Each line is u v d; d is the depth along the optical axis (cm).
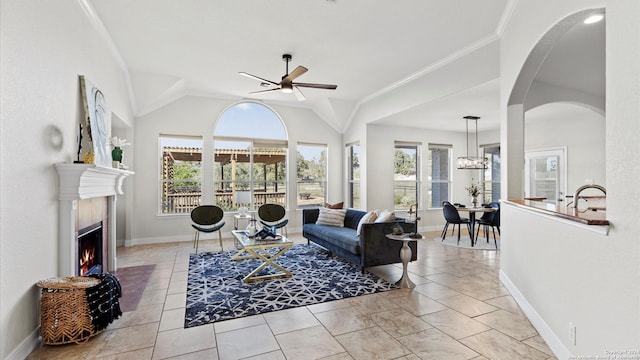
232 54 457
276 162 736
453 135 819
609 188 150
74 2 300
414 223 427
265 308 300
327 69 515
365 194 700
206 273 417
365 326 263
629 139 135
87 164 271
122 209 593
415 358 215
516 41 309
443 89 474
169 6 331
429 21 357
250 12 343
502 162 362
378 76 550
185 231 650
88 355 219
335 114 735
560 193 617
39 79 235
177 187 649
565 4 208
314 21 361
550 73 401
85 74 329
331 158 788
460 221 625
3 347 193
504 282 365
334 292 343
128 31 387
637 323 130
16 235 207
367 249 402
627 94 136
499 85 413
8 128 198
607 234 153
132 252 541
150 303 313
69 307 230
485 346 231
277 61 482
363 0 317
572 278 193
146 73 532
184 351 224
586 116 579
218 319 276
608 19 150
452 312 291
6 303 196
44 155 243
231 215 682
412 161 780
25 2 215
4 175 195
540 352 222
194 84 599
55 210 260
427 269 438
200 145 667
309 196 773
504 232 364
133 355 219
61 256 268
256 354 221
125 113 526
